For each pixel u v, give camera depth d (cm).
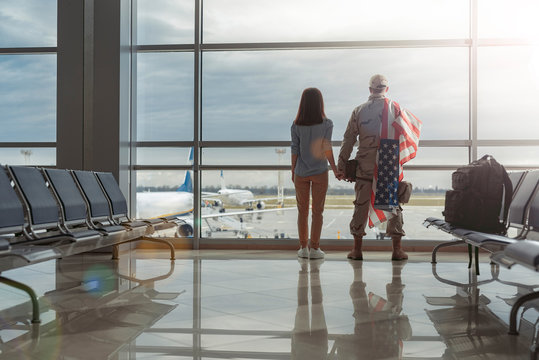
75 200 398
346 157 514
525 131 605
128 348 207
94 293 325
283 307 284
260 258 515
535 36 598
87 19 571
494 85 606
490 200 374
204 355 198
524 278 390
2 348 207
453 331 236
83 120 573
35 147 629
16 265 266
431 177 608
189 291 331
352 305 290
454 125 614
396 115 498
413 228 607
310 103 511
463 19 617
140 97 635
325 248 597
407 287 349
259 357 196
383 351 204
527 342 218
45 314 267
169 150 628
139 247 616
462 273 415
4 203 300
